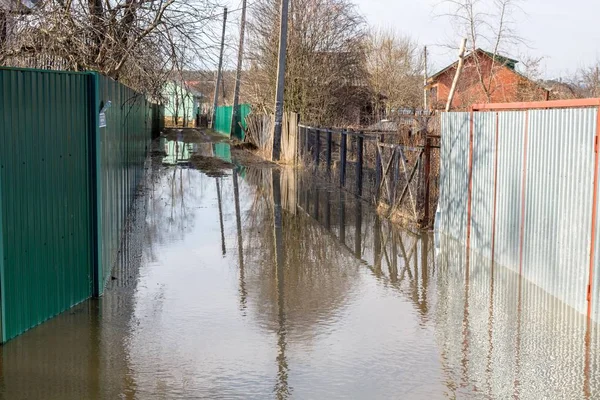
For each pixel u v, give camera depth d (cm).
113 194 895
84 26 1073
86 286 731
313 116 3047
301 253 984
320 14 3097
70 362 549
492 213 913
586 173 662
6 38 1034
